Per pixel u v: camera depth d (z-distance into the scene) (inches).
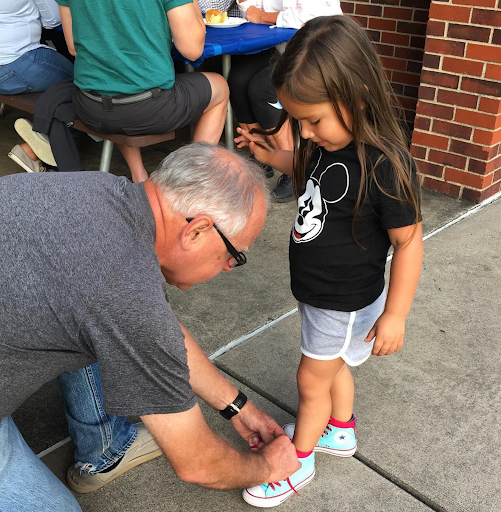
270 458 64.1
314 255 65.2
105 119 120.4
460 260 120.3
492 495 71.6
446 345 96.6
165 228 52.6
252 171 55.4
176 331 49.1
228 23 145.5
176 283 58.4
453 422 82.0
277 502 70.8
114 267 47.8
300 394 71.7
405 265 63.0
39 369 51.8
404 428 81.3
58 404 86.3
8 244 47.9
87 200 50.6
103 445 71.4
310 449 73.0
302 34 60.2
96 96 118.9
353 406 84.9
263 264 120.6
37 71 144.9
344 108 58.4
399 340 64.7
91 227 48.9
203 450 54.3
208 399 68.4
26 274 47.2
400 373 90.8
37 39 146.9
